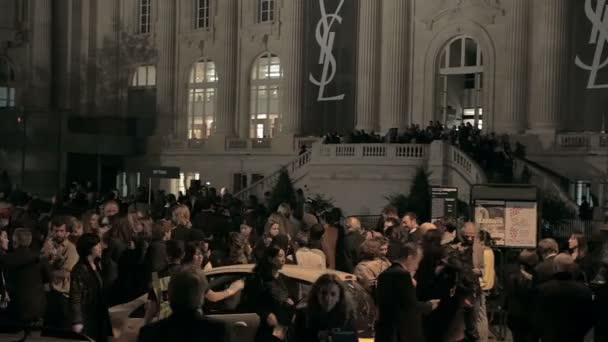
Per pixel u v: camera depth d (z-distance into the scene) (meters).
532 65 41.50
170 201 26.92
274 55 49.38
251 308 9.98
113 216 16.59
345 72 45.75
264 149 47.81
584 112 39.38
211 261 14.00
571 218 32.34
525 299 12.09
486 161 37.00
